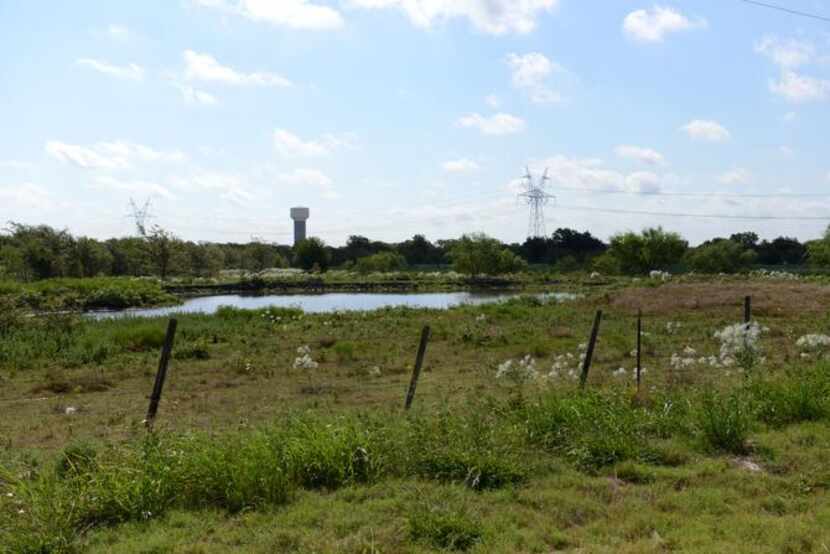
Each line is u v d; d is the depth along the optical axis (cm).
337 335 2342
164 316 3081
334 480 697
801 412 926
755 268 7556
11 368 1719
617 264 7369
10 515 584
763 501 634
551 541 559
